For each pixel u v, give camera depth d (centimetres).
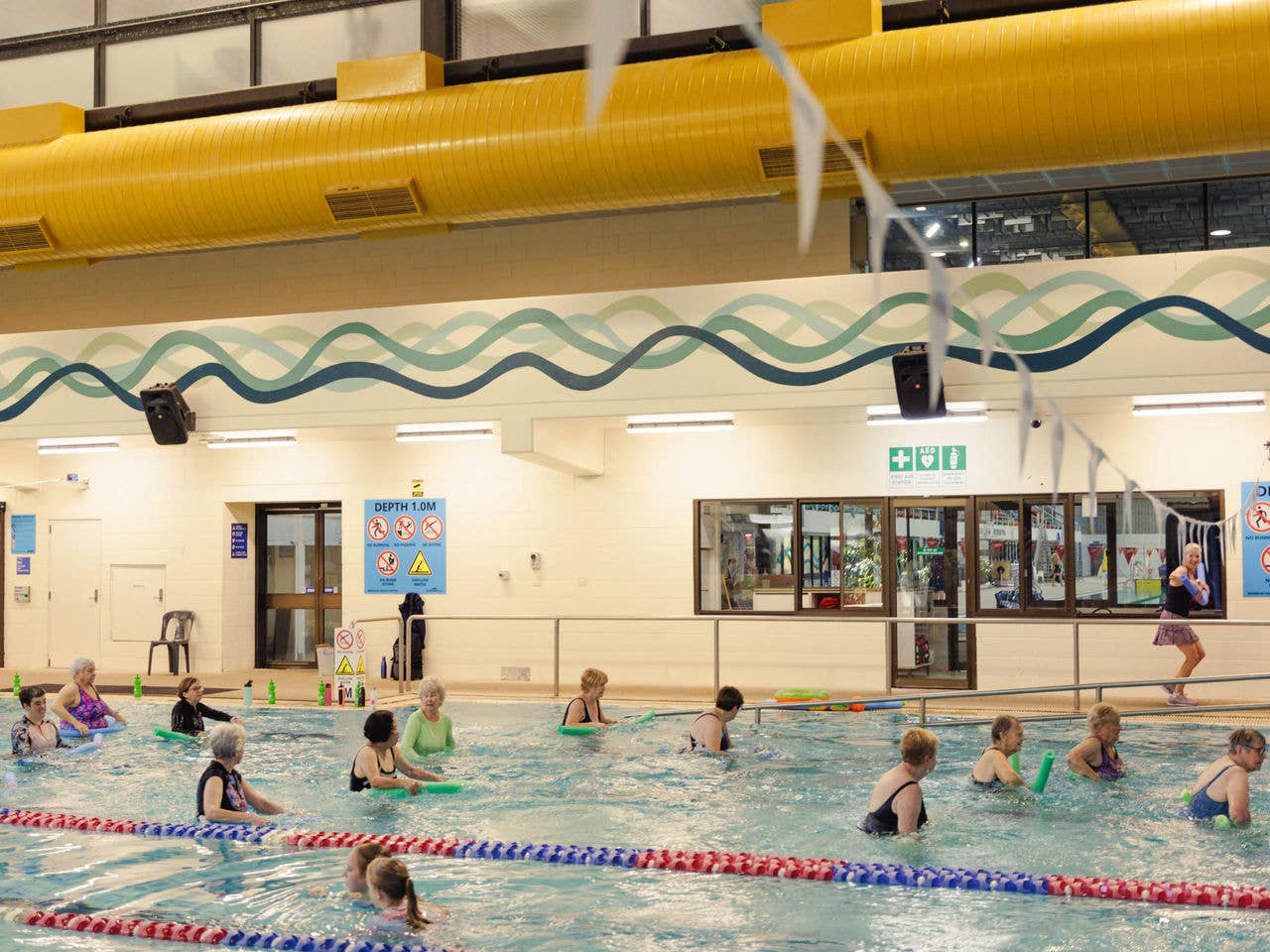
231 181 1439
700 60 1311
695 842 790
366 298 1780
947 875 695
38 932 636
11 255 1562
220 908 665
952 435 1552
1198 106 1152
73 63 1641
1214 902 650
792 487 1612
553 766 1051
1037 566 1517
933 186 1516
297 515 1928
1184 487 1465
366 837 806
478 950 593
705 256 1623
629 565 1675
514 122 1341
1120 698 1438
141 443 1778
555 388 1466
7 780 1013
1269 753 1065
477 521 1744
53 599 1969
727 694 1115
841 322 1363
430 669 1756
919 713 1341
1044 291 1299
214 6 1576
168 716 1416
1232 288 1252
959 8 1306
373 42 1504
